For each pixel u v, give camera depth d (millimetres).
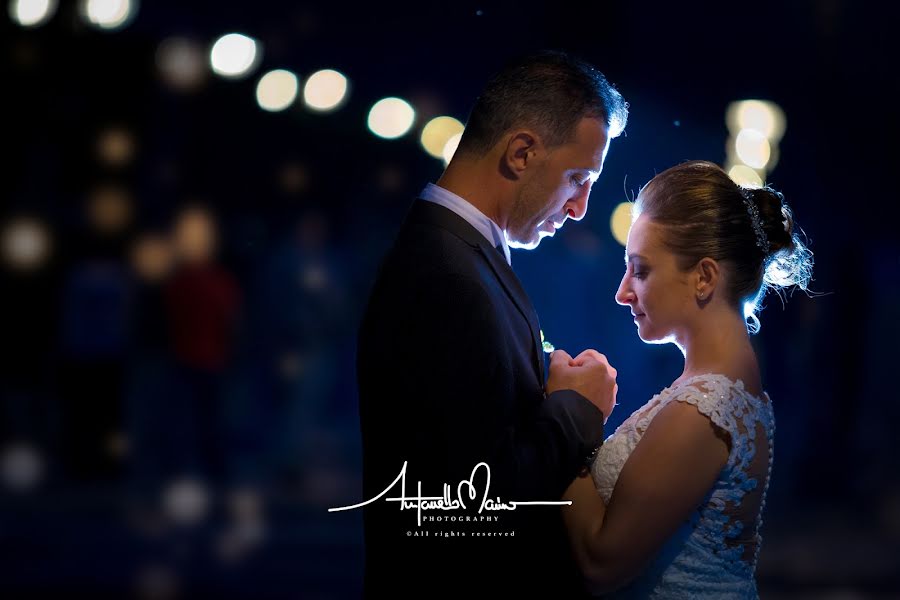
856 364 12570
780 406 12695
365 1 15930
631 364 11383
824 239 13227
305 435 13250
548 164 3924
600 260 11453
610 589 3775
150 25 16250
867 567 9648
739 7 14172
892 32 14555
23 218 16188
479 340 3721
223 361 12648
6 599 8750
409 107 14766
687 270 3855
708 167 3932
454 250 3826
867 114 14570
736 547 3883
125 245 16016
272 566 9812
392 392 3799
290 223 17031
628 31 13977
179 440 12859
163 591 9070
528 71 3920
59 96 17078
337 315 13031
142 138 17141
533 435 3799
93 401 13070
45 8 12656
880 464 12453
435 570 3777
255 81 16656
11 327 15547
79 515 11344
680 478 3670
